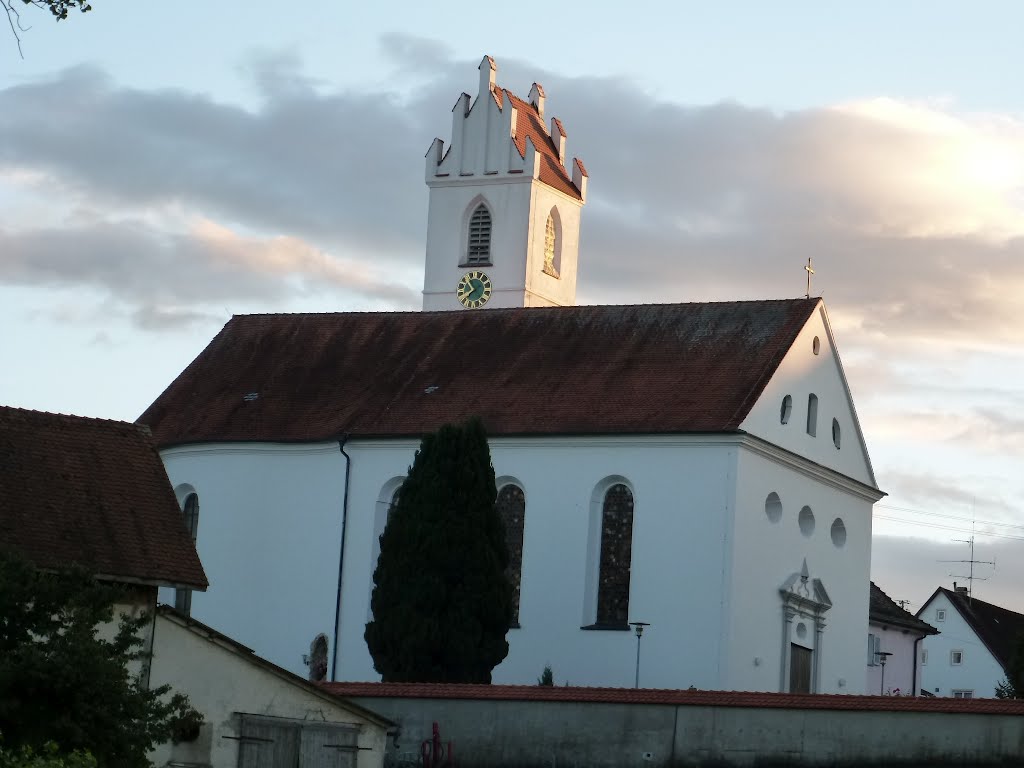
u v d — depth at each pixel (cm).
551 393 8250
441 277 10594
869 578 8750
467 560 7500
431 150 10694
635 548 7812
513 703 6016
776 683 7962
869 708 5647
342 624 8238
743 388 7925
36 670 4291
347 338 9044
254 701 5575
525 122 10762
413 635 7444
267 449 8544
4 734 4262
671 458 7812
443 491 7531
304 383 8850
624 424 7912
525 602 7956
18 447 5447
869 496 8719
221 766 5484
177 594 8569
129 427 5725
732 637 7650
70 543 5244
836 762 5653
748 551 7781
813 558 8288
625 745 5866
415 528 7519
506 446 8106
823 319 8388
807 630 8225
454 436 7600
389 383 8675
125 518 5419
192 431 8762
